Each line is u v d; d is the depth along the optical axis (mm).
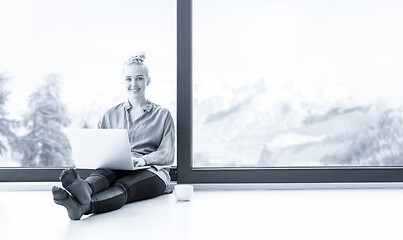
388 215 1706
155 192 2150
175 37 2814
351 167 2574
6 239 1334
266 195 2309
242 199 2166
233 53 3037
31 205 2014
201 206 1942
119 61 3025
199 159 3037
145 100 2406
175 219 1636
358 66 2959
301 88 3047
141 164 2119
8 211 1844
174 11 2840
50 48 3012
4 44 2961
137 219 1634
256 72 3037
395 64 2912
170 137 2322
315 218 1650
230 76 3041
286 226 1503
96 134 1939
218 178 2557
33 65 3000
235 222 1575
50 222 1587
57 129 3086
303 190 2506
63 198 1538
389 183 2566
